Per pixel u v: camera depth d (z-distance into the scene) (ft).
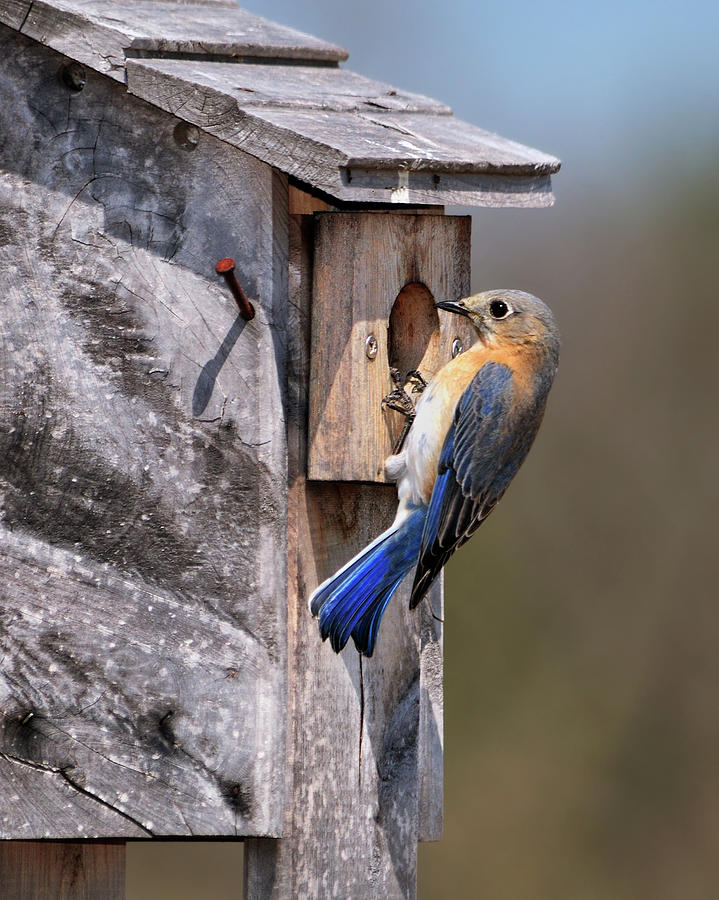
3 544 30.32
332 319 31.48
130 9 33.99
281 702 31.35
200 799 31.12
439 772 39.24
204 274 31.07
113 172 30.83
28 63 30.48
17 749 30.35
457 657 70.64
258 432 31.22
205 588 31.22
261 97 30.71
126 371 30.91
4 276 30.48
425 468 33.17
